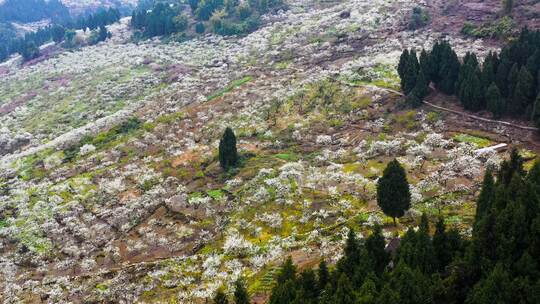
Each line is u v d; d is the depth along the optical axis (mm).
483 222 36094
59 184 83062
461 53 97000
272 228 59594
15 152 107000
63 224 71000
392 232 51469
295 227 58500
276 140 84125
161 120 99875
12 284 58281
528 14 102625
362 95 91438
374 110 85938
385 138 76625
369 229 53906
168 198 72062
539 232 33906
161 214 69000
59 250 65188
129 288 53531
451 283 34188
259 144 84062
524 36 79500
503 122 71562
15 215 75375
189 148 87250
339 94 94375
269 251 54281
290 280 36531
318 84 99938
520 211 35062
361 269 36719
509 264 33375
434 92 85125
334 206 60781
